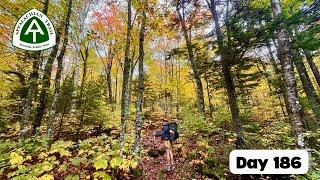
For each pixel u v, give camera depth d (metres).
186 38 14.05
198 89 14.36
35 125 10.70
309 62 16.58
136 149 8.00
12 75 10.58
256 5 9.93
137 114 8.27
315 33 8.50
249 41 8.32
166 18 10.33
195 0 12.42
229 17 8.99
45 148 8.12
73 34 15.44
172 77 27.91
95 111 13.52
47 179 6.46
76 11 15.36
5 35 8.97
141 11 8.70
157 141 11.86
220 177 7.55
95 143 9.20
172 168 8.23
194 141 10.46
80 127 12.11
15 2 8.89
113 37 20.05
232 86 9.99
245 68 11.09
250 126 11.82
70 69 21.67
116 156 7.22
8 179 6.96
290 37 11.35
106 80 25.52
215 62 10.67
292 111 7.13
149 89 27.00
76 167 7.38
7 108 12.02
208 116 18.17
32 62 9.61
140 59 8.53
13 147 8.59
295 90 7.25
